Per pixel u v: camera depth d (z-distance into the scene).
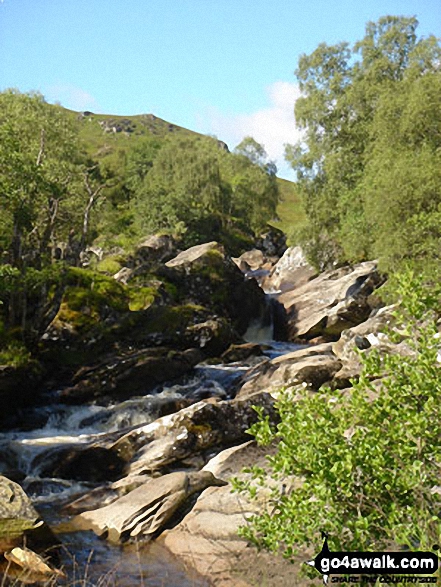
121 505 12.59
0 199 23.19
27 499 11.31
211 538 11.22
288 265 52.72
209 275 37.12
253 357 28.44
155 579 10.24
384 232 28.42
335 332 36.19
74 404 22.22
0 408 20.30
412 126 31.36
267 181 90.25
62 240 38.81
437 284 6.81
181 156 86.06
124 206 82.94
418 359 6.49
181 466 15.84
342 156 44.56
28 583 9.87
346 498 6.54
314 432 6.52
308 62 48.09
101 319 26.50
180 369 24.45
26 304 25.98
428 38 39.12
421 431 6.17
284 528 6.63
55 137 33.94
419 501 6.33
